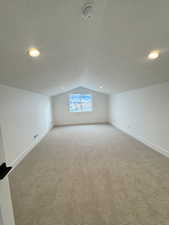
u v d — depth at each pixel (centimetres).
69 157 279
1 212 81
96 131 519
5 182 88
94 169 225
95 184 183
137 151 301
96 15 112
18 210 142
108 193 164
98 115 700
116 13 110
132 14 108
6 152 223
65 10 100
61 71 279
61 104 670
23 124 299
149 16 107
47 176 208
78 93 675
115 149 317
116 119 589
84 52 200
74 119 688
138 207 141
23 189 177
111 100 648
